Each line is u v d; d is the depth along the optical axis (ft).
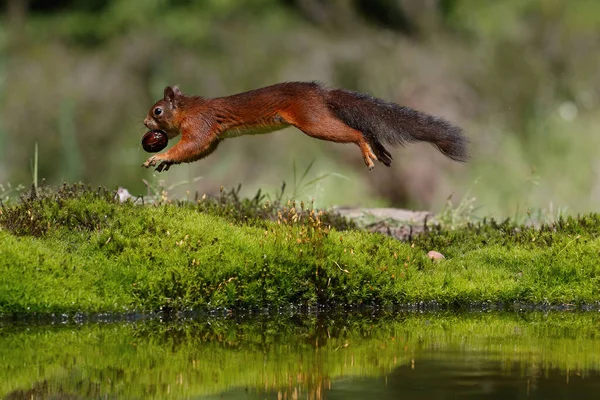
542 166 85.30
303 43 98.94
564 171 84.23
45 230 34.99
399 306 35.01
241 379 25.66
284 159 88.79
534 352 28.19
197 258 33.76
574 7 107.55
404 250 36.70
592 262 35.94
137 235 34.76
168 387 25.03
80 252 33.91
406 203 86.43
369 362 27.27
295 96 39.96
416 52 101.04
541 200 77.41
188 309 33.24
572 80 101.35
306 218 37.96
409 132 39.24
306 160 88.58
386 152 40.42
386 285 34.99
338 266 34.71
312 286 34.42
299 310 34.37
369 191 86.17
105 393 24.50
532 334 31.07
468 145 39.37
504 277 35.99
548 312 34.99
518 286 35.35
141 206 37.52
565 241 37.50
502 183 83.35
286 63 97.30
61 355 28.32
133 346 29.37
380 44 101.09
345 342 29.96
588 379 24.67
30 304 31.58
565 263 35.88
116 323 32.12
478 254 37.96
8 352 28.60
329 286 34.53
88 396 24.32
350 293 34.65
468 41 105.09
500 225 41.81
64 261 32.94
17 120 91.45
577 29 104.99
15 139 90.53
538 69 101.60
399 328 32.14
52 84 93.91
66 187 38.99
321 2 104.47
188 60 96.78
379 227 43.68
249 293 33.76
